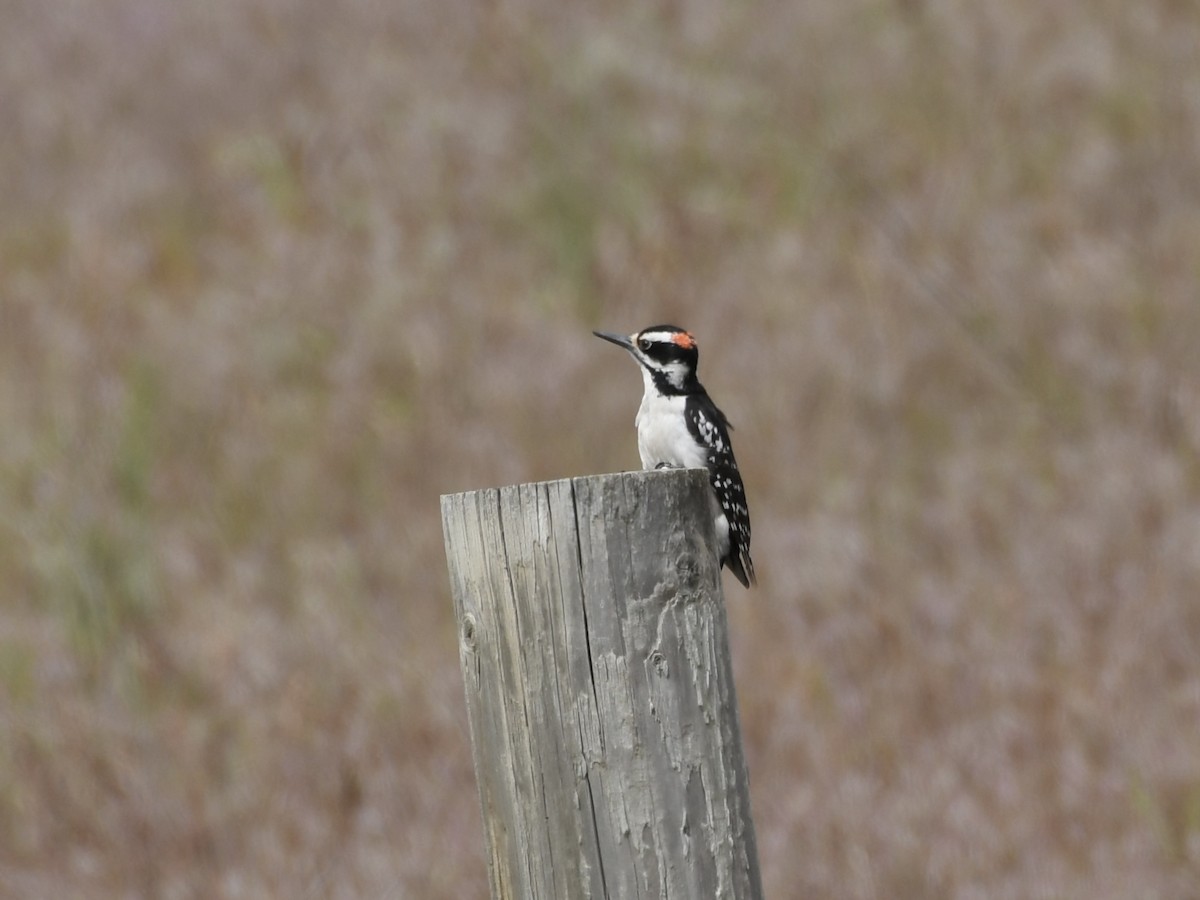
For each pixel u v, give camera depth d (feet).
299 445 53.06
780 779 35.53
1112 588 40.63
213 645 42.11
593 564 15.57
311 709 39.06
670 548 15.74
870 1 75.00
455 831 34.14
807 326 56.80
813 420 51.98
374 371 56.08
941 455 50.57
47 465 50.11
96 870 34.22
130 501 49.93
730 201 65.41
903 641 39.63
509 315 59.47
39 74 80.28
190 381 56.75
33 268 65.41
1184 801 33.22
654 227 63.52
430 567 46.01
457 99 72.18
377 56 75.82
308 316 59.47
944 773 34.42
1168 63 67.36
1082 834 32.55
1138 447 47.52
